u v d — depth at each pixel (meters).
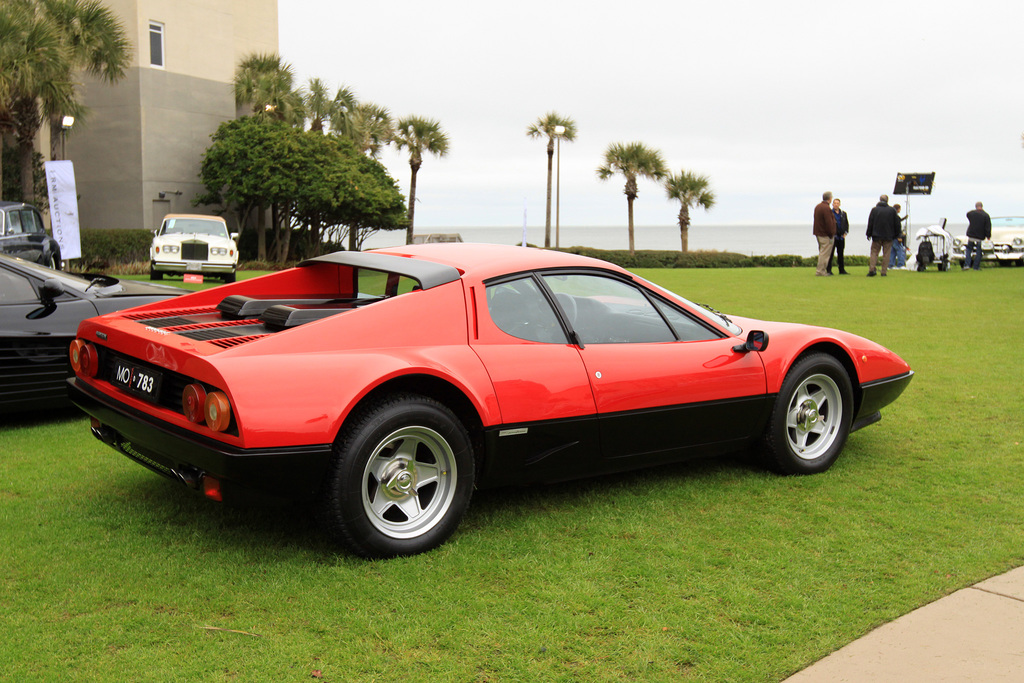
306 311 3.38
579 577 3.12
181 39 30.95
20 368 5.32
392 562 3.24
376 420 3.14
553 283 3.80
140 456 3.59
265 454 2.92
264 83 32.50
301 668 2.47
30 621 2.74
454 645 2.61
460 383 3.32
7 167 26.50
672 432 3.96
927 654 2.55
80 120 22.62
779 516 3.81
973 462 4.69
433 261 3.75
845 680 2.41
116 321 3.80
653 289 4.12
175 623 2.74
